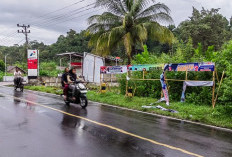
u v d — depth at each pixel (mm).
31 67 24344
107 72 15188
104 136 5770
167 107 10484
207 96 10914
